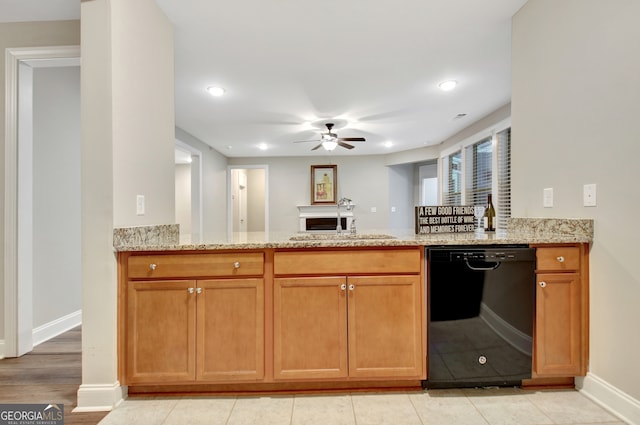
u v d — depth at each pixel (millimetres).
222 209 7051
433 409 1660
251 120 4570
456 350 1800
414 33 2428
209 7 2090
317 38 2479
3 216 2330
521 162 2193
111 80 1633
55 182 2828
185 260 1758
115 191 1668
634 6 1478
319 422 1564
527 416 1599
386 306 1804
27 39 2350
